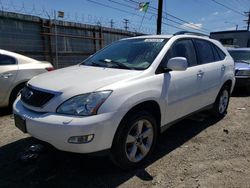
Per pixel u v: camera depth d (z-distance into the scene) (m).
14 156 3.81
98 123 2.89
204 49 4.99
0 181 3.18
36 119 3.05
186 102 4.25
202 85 4.63
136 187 3.09
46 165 3.55
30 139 4.41
